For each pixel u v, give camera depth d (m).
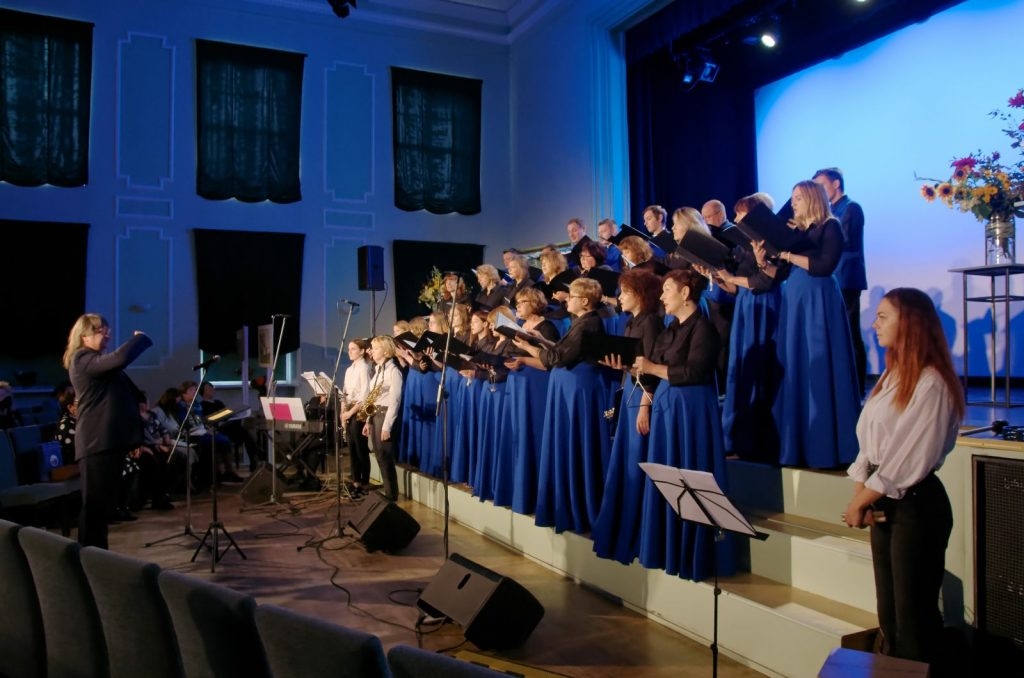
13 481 5.42
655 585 3.71
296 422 6.33
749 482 4.05
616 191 9.16
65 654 2.76
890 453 2.46
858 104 7.59
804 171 8.18
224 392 9.76
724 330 5.09
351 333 10.38
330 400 7.11
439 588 3.63
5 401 7.16
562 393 4.36
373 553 5.03
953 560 2.94
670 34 8.30
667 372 3.52
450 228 10.98
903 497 2.47
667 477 2.78
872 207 7.49
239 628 2.12
